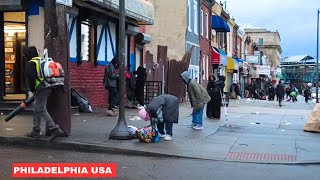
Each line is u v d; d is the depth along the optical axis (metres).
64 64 10.07
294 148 10.63
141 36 21.47
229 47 48.59
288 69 125.00
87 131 11.16
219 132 12.80
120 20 10.49
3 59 14.46
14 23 14.40
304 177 7.89
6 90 14.56
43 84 9.39
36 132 9.83
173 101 10.75
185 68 25.62
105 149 9.52
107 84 14.43
